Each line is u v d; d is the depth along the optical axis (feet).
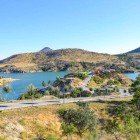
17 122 257.75
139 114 319.68
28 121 267.59
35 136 250.57
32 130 257.96
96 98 413.18
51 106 321.93
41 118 280.92
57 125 282.77
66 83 634.43
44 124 274.77
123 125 278.46
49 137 248.32
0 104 326.03
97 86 632.79
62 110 304.71
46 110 303.07
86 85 634.84
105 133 274.36
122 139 258.98
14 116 268.00
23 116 273.54
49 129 270.67
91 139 260.42
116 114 324.39
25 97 428.15
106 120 315.99
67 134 265.13
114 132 270.87
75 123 281.95
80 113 287.69
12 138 232.94
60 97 439.63
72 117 288.92
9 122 252.21
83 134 277.23
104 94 480.23
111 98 417.69
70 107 323.78
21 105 320.91
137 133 266.16
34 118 276.00
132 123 270.26
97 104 357.00
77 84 627.46
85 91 468.75
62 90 577.02
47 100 373.81
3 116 261.24
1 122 248.11
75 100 379.55
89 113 291.58
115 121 285.84
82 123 280.51
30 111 291.79
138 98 353.92
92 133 269.64
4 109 289.53
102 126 298.56
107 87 581.94
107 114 329.93
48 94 488.85
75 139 266.57
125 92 512.63
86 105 324.39
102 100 387.55
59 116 296.51
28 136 245.86
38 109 302.45
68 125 271.90
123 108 326.03
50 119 286.25
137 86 422.82
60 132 274.36
